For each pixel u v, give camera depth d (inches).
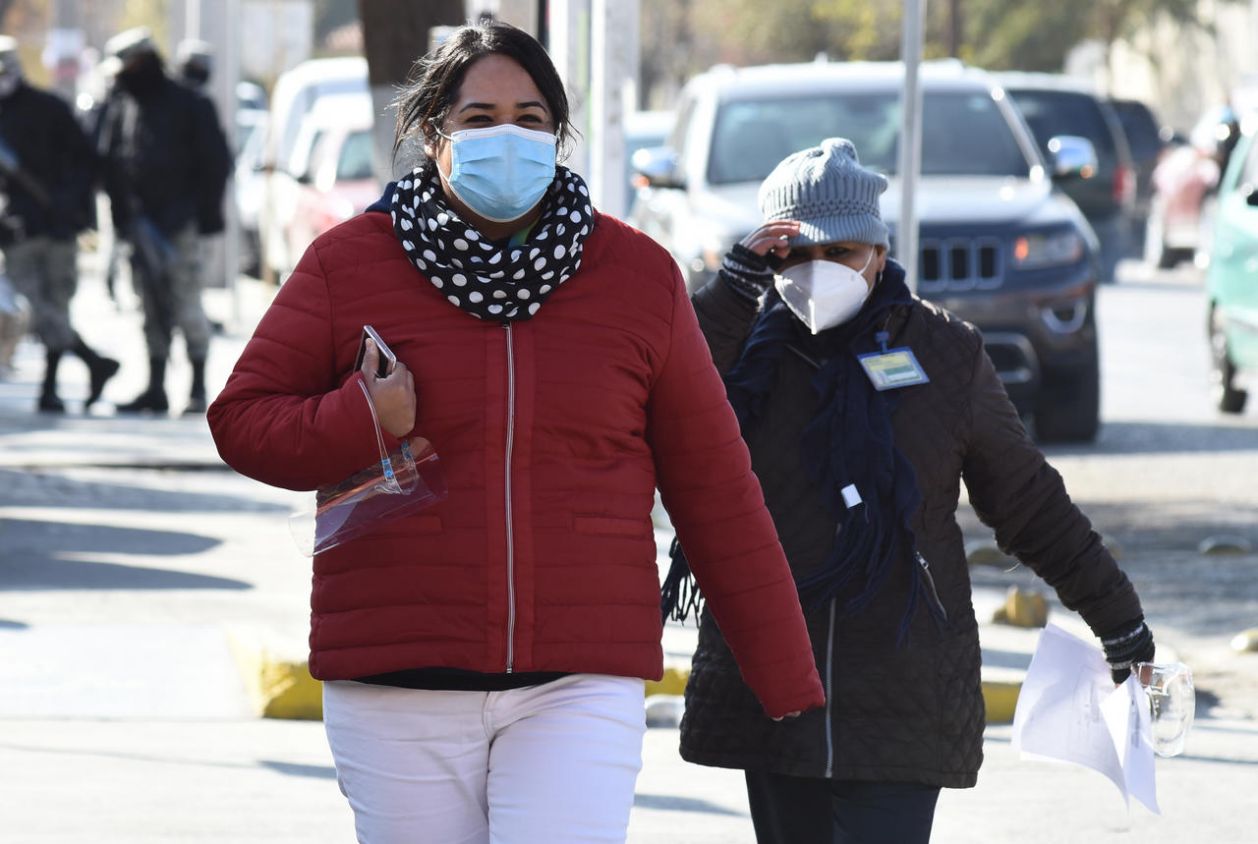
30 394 1782.7
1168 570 1084.5
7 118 1562.5
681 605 479.5
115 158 1585.9
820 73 1601.9
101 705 798.5
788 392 471.2
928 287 1432.1
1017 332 1438.2
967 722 465.1
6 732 759.7
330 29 6983.3
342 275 388.5
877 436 461.7
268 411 381.7
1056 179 1546.5
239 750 748.0
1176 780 723.4
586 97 1058.7
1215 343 1736.0
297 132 2583.7
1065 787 717.3
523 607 382.6
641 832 657.6
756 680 411.8
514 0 1000.2
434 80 387.9
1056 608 984.3
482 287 379.6
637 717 396.2
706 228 1402.6
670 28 6924.2
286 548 1106.1
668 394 399.2
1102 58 5590.6
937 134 1558.8
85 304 2751.0
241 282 3171.8
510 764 389.1
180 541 1118.4
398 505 379.2
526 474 383.9
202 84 1760.6
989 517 479.8
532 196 379.2
